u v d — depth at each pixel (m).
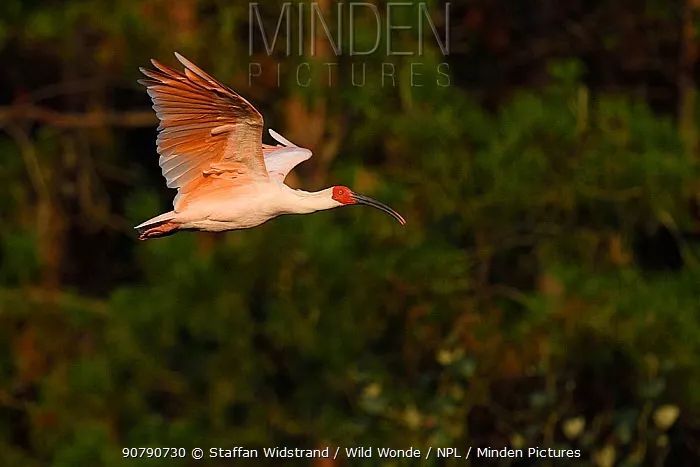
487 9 29.83
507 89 29.83
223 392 24.83
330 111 25.77
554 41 30.14
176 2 25.44
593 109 24.75
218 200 17.28
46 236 27.52
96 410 25.20
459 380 24.36
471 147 24.53
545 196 24.42
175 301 24.25
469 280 24.67
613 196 24.33
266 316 24.58
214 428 24.81
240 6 25.25
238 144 16.84
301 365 24.67
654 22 29.44
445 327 24.59
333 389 24.73
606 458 24.19
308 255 23.77
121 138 29.80
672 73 29.61
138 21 24.98
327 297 24.09
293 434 24.89
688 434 25.36
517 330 24.19
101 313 26.00
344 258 23.77
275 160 18.66
